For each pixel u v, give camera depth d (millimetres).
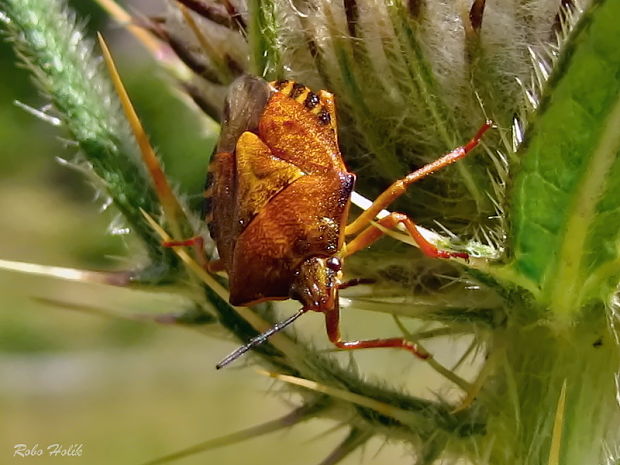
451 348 76
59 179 305
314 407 71
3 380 233
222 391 230
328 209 64
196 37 76
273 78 68
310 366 70
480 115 69
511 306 66
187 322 72
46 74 73
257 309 71
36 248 276
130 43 265
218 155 67
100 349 250
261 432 72
